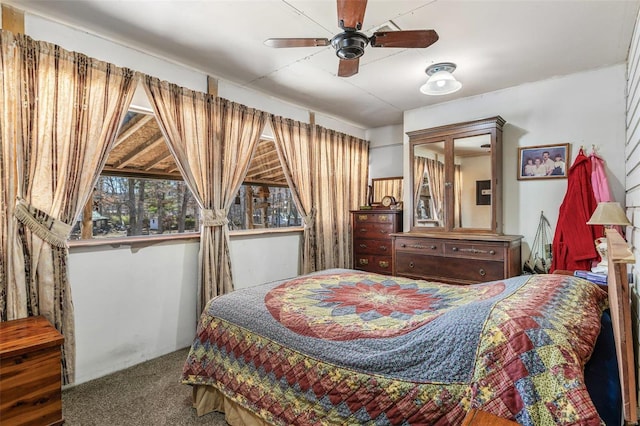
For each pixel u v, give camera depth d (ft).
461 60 9.30
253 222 12.76
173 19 7.34
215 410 6.51
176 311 9.60
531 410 3.15
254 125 11.50
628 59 8.90
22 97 6.80
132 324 8.67
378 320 5.14
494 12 7.01
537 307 4.09
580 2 6.64
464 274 10.73
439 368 3.93
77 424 6.20
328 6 6.85
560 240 9.72
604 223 7.37
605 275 6.77
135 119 9.45
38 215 6.95
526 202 11.14
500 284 6.00
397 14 7.08
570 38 8.10
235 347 5.84
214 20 7.38
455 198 11.79
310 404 4.69
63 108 7.34
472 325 4.03
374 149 17.04
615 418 3.58
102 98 7.93
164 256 9.36
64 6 6.84
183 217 10.68
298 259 13.60
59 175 7.27
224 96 10.73
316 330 5.08
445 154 11.98
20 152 6.78
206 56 9.09
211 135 10.16
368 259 14.70
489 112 11.88
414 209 12.92
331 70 10.00
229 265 10.42
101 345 8.10
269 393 5.18
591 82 9.98
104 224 9.09
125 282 8.55
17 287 6.68
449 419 3.67
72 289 7.66
